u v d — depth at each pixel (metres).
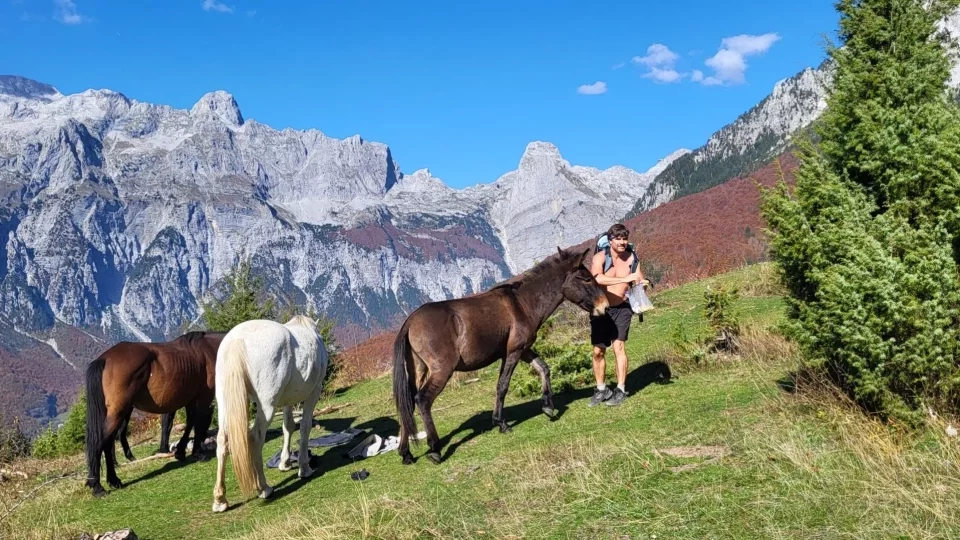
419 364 6.98
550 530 4.39
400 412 6.70
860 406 5.42
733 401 6.75
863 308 4.95
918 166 5.75
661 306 14.65
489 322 7.04
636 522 4.26
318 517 5.37
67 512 7.04
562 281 7.43
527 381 9.20
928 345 4.75
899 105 6.91
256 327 6.44
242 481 5.91
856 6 7.71
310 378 6.96
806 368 6.51
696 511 4.27
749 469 4.78
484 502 5.12
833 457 4.75
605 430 6.61
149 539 5.70
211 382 8.68
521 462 5.95
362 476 6.59
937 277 4.80
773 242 7.19
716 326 9.26
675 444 5.66
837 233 6.03
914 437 4.87
